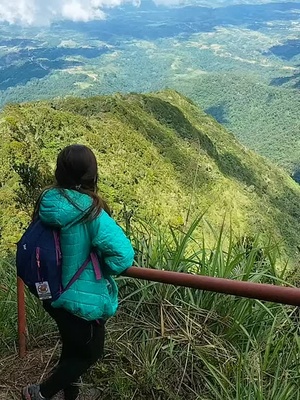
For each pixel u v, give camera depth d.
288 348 2.19
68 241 1.68
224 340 2.25
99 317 1.76
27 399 2.00
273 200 63.47
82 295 1.71
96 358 1.91
